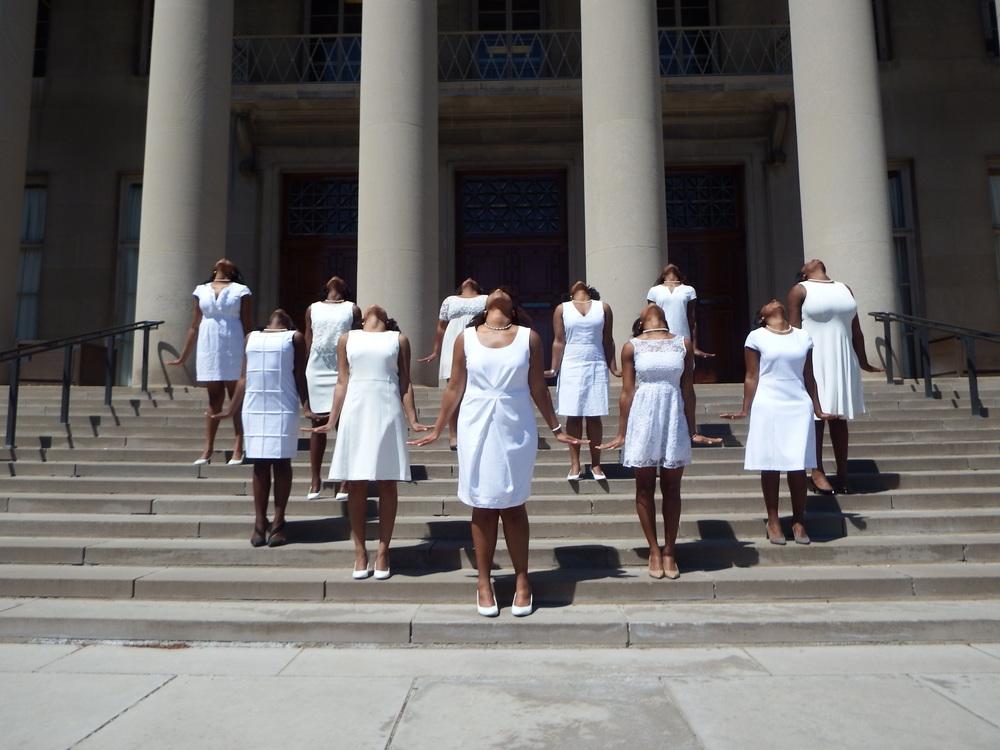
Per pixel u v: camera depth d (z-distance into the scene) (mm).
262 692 3365
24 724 3010
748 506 5875
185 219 9758
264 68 14539
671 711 3109
